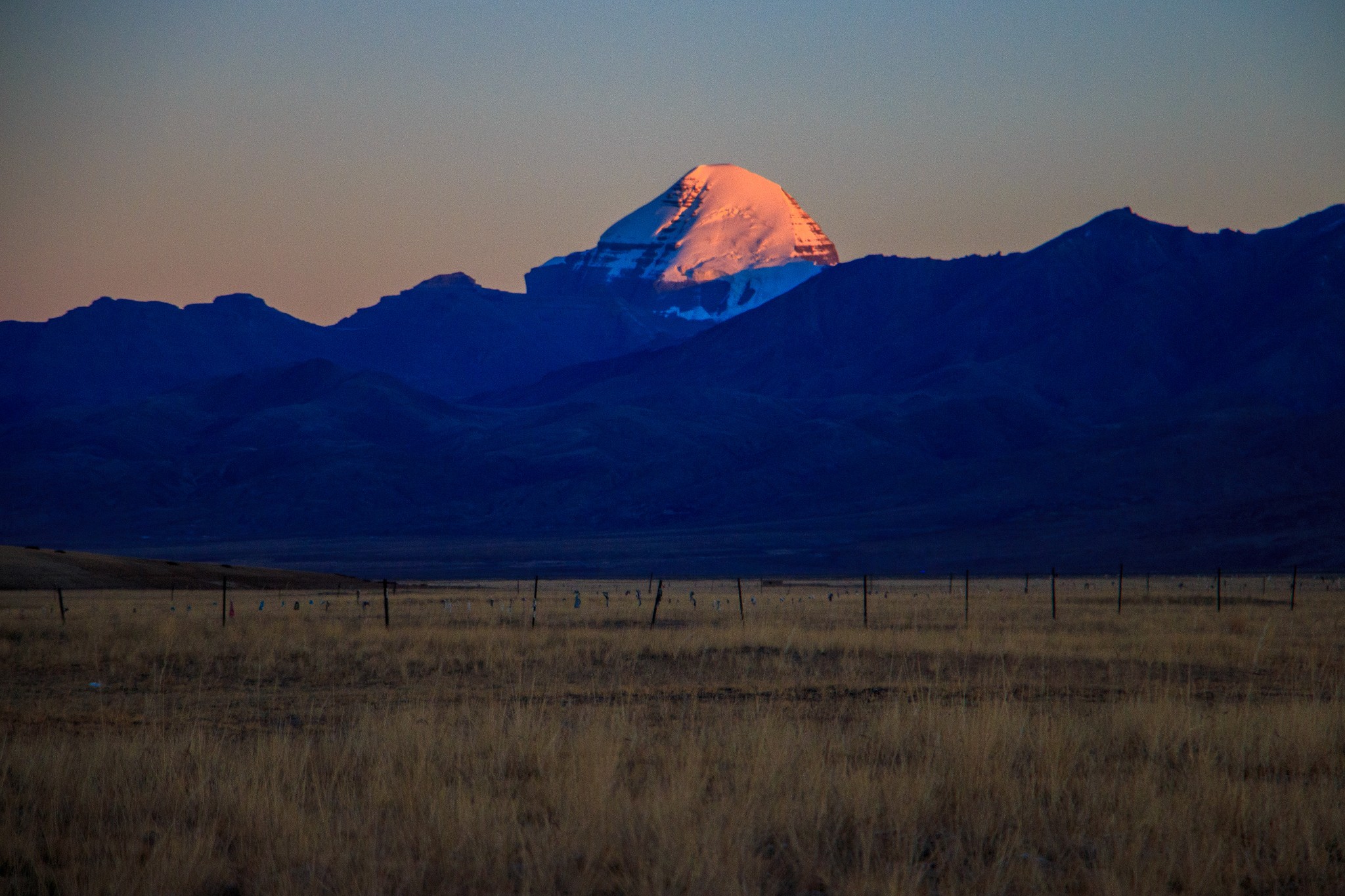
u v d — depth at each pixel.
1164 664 92.62
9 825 39.81
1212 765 47.31
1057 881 35.50
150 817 41.72
